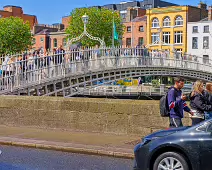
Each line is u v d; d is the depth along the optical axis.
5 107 13.26
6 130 12.30
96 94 43.06
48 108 12.51
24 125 12.93
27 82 20.59
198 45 66.25
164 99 8.41
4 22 59.31
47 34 82.88
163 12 70.38
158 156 6.66
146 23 72.50
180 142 6.41
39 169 7.81
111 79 29.61
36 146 10.16
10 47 58.38
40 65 21.17
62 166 8.12
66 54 24.20
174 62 39.88
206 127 6.38
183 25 68.00
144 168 6.75
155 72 36.44
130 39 74.81
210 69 45.44
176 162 6.49
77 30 58.72
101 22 58.56
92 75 27.03
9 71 19.58
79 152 9.55
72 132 11.88
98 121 11.69
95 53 26.80
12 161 8.56
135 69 31.98
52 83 22.48
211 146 6.17
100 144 10.02
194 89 8.58
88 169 7.86
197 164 6.26
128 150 9.26
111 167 8.05
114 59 29.02
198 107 8.42
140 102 11.10
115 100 11.61
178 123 8.30
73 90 26.03
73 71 24.39
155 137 6.78
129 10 77.56
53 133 11.73
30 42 60.97
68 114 12.16
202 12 70.44
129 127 11.20
